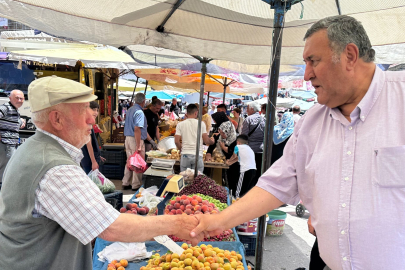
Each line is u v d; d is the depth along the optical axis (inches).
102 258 101.0
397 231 47.5
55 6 83.1
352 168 50.8
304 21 104.3
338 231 51.8
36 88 57.4
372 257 49.3
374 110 50.6
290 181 65.3
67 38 89.6
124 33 96.5
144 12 92.7
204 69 181.6
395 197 47.5
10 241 55.8
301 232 201.8
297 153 60.6
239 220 68.6
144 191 185.2
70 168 54.7
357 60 50.6
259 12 98.1
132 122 263.6
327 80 51.6
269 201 67.4
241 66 215.9
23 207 53.6
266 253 169.2
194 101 951.6
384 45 106.3
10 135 209.2
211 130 347.3
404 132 47.9
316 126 58.4
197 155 193.6
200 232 68.0
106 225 55.1
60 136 58.9
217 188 169.2
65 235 56.4
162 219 64.4
